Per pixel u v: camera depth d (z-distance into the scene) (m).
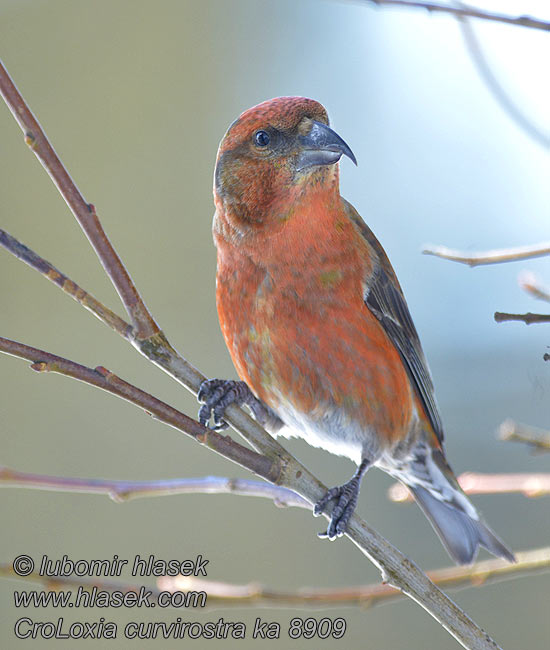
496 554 7.93
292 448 13.52
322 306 7.11
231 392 6.14
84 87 17.09
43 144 5.34
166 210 16.53
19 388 14.32
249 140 7.07
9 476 6.34
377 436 7.45
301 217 7.02
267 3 17.38
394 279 7.81
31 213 15.94
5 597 11.61
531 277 6.64
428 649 11.30
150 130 16.95
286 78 16.89
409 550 12.28
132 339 5.59
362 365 7.25
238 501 12.99
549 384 7.75
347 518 6.22
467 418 12.77
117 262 5.55
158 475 13.74
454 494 8.08
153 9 17.42
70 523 13.04
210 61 17.27
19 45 17.25
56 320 15.03
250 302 7.20
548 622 11.04
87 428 14.08
